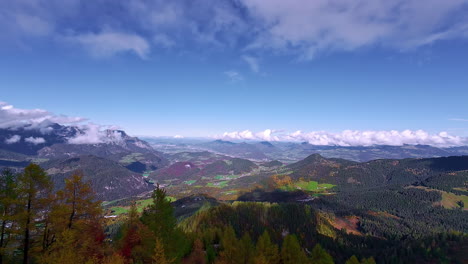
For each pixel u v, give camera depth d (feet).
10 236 118.21
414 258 536.42
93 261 117.50
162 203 143.74
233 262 203.62
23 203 116.26
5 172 114.52
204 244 293.02
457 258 515.91
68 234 120.98
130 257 139.03
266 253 218.38
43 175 124.06
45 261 114.11
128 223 155.74
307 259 226.79
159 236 137.80
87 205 139.85
